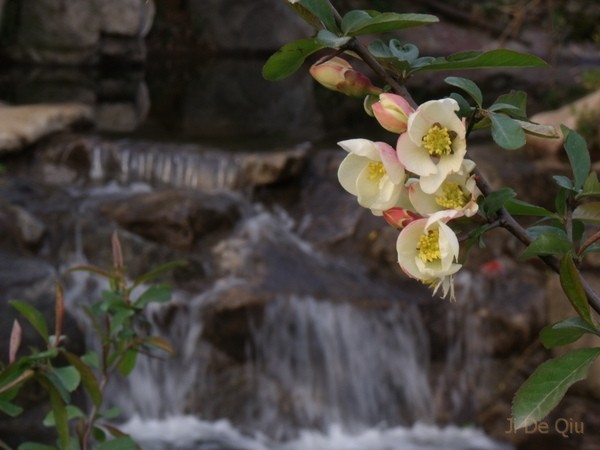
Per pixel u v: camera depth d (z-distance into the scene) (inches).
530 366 276.1
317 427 272.5
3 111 352.2
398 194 48.3
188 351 273.9
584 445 250.2
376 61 52.4
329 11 51.6
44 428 250.1
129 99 461.1
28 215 295.7
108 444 85.1
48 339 79.8
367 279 291.3
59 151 334.0
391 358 277.6
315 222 311.1
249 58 625.6
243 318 273.4
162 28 630.5
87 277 283.7
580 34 631.2
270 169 320.5
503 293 283.4
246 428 270.4
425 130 46.4
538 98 486.6
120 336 96.3
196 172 326.0
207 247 293.6
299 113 438.9
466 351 279.0
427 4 651.5
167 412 271.9
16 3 570.6
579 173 56.8
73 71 557.3
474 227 51.9
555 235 50.2
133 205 301.3
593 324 50.3
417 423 273.7
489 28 645.9
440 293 285.1
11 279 272.7
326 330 277.1
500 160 322.3
